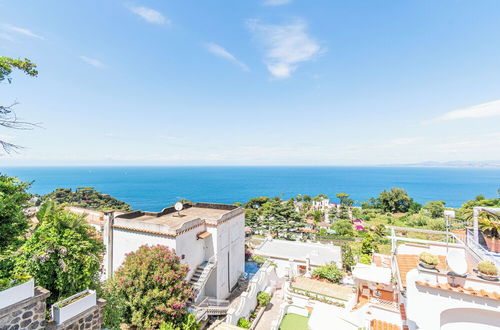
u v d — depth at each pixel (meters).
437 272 7.12
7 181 10.66
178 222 16.58
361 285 15.82
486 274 6.84
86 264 9.30
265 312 16.12
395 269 13.49
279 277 20.95
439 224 45.19
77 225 9.93
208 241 16.95
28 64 10.31
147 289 11.58
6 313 6.20
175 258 12.86
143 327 11.02
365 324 10.98
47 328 7.30
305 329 13.85
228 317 13.66
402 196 77.06
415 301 7.29
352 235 47.59
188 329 11.51
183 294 11.95
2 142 9.97
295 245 29.19
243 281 20.05
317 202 90.25
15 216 10.05
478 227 10.39
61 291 8.72
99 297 10.27
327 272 20.39
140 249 13.04
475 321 6.74
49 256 8.59
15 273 8.14
